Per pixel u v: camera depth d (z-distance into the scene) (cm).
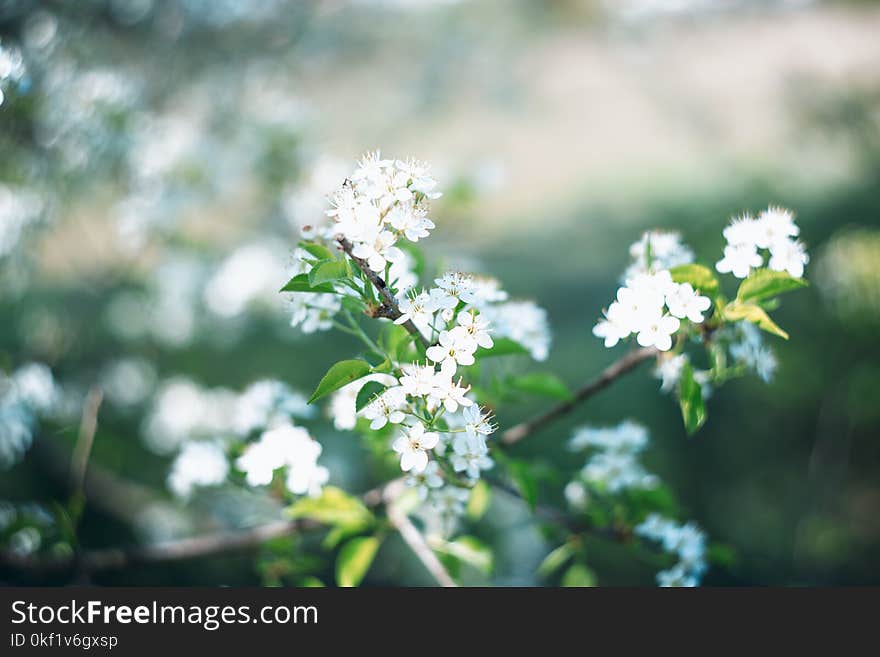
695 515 557
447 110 738
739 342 179
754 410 615
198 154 391
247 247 441
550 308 779
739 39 859
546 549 453
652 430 607
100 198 406
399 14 654
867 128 767
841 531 539
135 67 429
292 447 202
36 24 346
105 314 479
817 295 613
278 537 241
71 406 407
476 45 708
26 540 253
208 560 447
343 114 668
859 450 572
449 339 146
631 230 911
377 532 215
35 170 346
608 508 247
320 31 563
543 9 735
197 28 449
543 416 203
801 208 768
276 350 564
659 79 897
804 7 848
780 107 830
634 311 158
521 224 950
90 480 438
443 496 179
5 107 291
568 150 1077
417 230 145
